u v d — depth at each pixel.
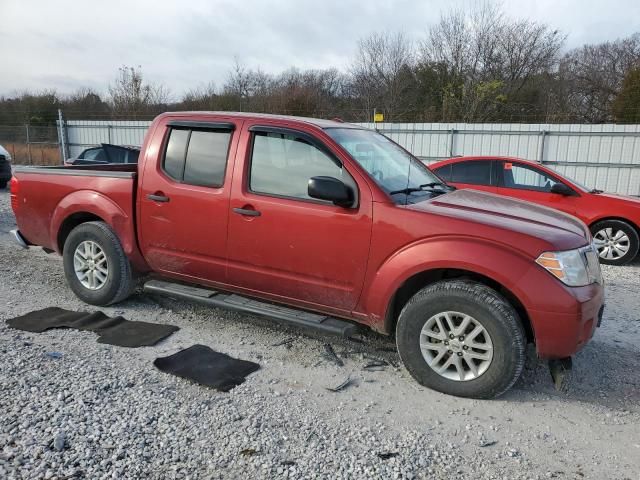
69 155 26.98
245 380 3.70
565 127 17.47
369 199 3.76
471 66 31.16
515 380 3.48
